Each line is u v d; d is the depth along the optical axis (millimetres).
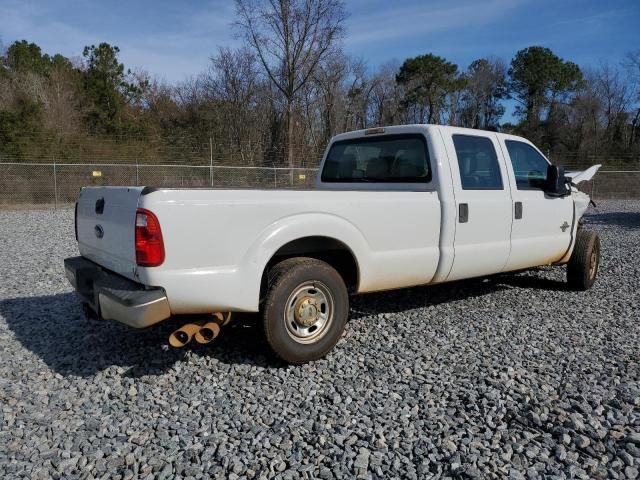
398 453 2957
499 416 3350
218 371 4062
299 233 4004
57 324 5227
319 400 3598
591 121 47594
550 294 6531
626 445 2998
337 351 4480
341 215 4238
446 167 4980
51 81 34219
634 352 4508
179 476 2742
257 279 3834
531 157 6090
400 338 4820
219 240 3676
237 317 4273
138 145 26281
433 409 3457
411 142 5195
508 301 6168
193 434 3152
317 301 4176
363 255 4414
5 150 22797
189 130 36750
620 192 28438
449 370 4102
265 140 35625
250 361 4258
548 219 6066
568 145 47312
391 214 4547
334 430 3193
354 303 5984
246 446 3006
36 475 2744
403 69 46844
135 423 3281
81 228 4668
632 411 3416
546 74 49312
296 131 34375
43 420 3318
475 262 5266
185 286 3580
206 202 3617
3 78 32031
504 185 5527
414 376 3988
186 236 3562
